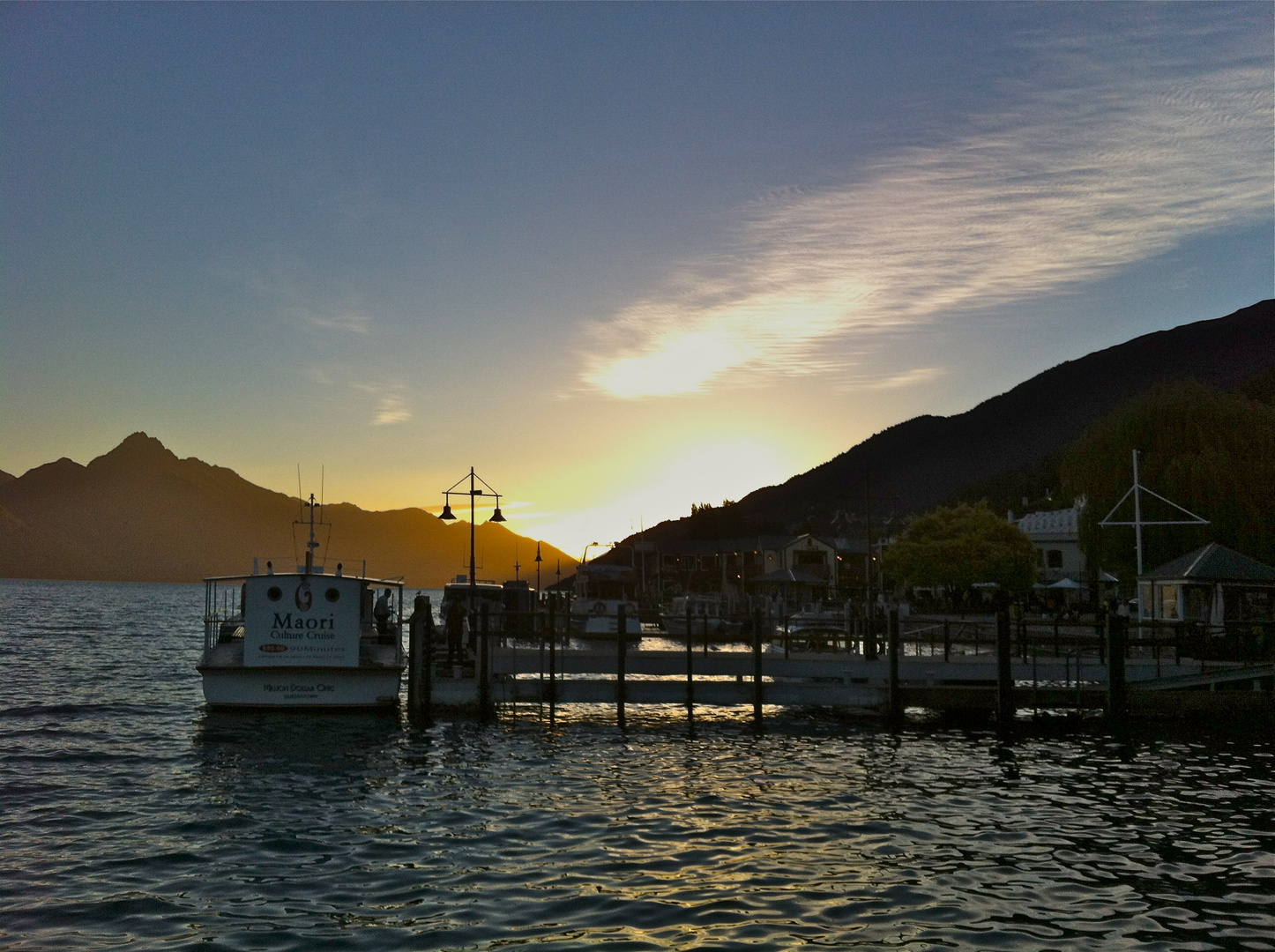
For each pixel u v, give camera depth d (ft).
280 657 112.06
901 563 251.39
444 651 135.85
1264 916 52.60
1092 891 56.24
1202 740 105.50
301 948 47.50
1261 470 190.08
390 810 74.23
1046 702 112.27
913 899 54.65
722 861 61.46
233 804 76.28
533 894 55.16
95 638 290.56
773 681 120.26
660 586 396.37
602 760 93.86
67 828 69.51
